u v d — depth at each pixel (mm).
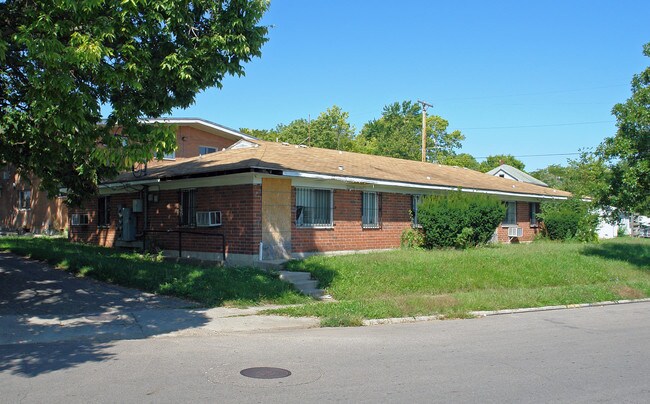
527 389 6027
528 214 28328
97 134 9898
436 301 12062
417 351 7938
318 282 13797
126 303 11281
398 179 19594
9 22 9734
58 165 13500
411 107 76000
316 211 17453
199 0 10469
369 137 76500
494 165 71438
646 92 16703
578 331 9750
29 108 10812
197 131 33281
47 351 7664
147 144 10016
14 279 13430
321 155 21328
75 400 5434
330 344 8375
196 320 10031
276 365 6984
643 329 10000
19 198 37281
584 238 27484
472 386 6117
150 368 6738
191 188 17703
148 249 18797
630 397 5781
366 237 19031
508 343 8594
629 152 16594
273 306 11617
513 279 15320
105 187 20297
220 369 6730
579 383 6293
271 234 16000
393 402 5508
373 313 10914
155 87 10516
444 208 19484
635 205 17375
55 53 8359
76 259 15656
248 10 10781
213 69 10703
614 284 15680
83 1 8500
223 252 16344
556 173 65125
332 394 5746
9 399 5449
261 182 15828
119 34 9430
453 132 68750
